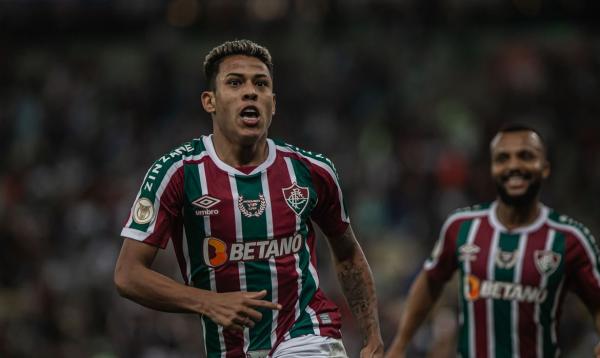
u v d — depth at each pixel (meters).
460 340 20.91
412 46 70.38
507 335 20.33
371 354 16.28
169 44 72.06
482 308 20.52
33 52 77.00
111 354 41.72
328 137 62.06
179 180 15.09
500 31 70.94
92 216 55.38
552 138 60.19
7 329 44.19
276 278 15.06
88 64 75.38
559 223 20.50
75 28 77.81
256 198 15.14
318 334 15.20
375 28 71.69
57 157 65.06
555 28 70.44
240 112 14.98
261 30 72.62
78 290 48.97
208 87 15.63
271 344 15.05
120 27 77.00
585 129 61.19
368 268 16.80
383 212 53.78
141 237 14.77
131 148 64.94
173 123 66.94
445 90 67.19
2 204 57.78
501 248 20.50
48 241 54.78
